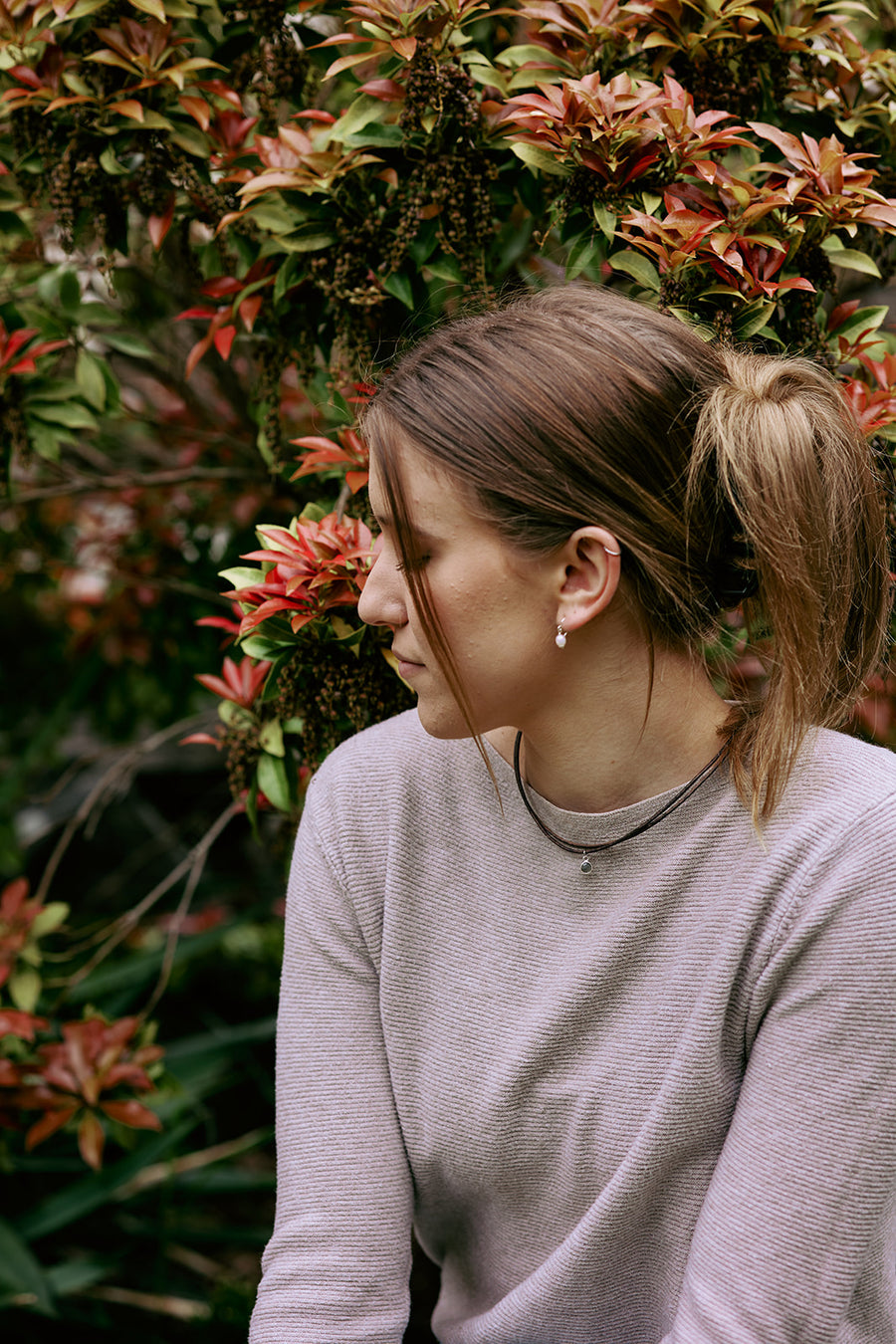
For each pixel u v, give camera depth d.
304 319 1.35
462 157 1.15
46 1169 2.01
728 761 0.82
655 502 0.77
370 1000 0.95
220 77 1.39
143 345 1.51
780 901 0.77
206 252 1.37
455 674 0.79
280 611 1.09
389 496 0.77
